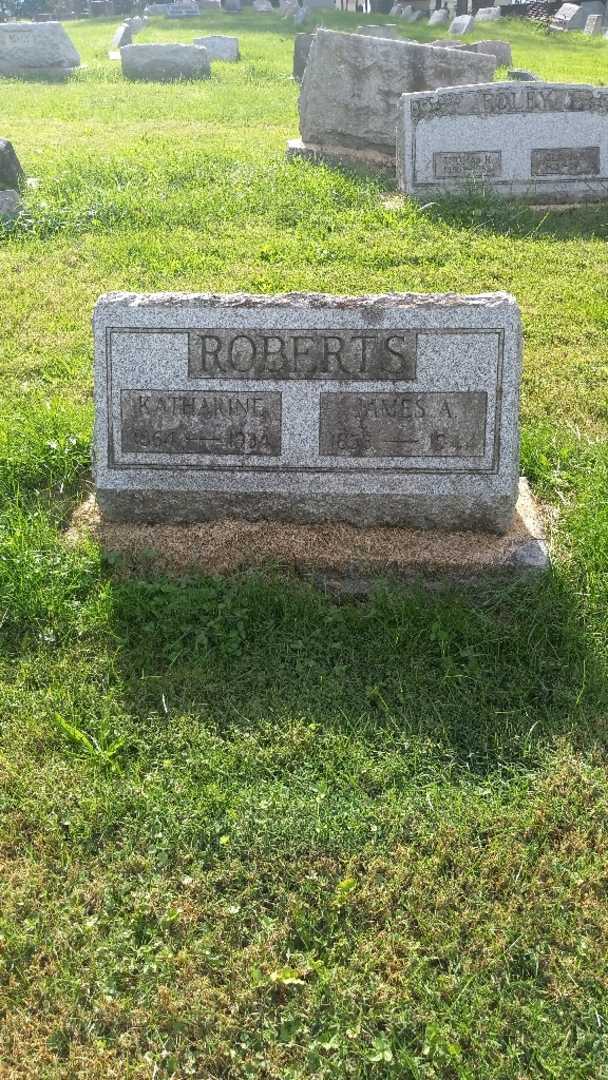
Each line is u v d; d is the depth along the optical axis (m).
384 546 2.21
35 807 1.68
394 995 1.41
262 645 2.03
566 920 1.52
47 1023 1.39
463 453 2.21
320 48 5.48
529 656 2.00
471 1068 1.33
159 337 2.21
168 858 1.61
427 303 2.18
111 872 1.58
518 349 2.18
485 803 1.70
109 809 1.67
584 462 2.63
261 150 5.84
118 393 2.23
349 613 2.08
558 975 1.44
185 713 1.87
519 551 2.21
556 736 1.83
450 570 2.19
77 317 3.55
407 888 1.56
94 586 2.17
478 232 4.42
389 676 1.96
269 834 1.62
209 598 2.11
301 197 4.74
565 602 2.12
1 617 2.08
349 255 4.06
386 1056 1.33
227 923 1.51
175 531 2.26
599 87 4.82
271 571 2.18
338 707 1.88
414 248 4.14
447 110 4.81
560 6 14.09
